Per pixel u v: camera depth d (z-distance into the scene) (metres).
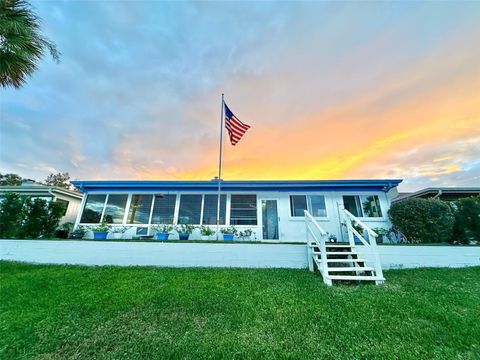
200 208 10.81
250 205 10.73
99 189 11.15
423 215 8.14
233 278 5.59
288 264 6.96
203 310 3.75
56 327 3.21
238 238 10.09
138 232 10.49
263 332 3.06
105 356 2.58
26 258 7.30
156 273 6.03
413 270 6.29
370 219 9.85
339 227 9.96
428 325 3.17
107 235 10.13
